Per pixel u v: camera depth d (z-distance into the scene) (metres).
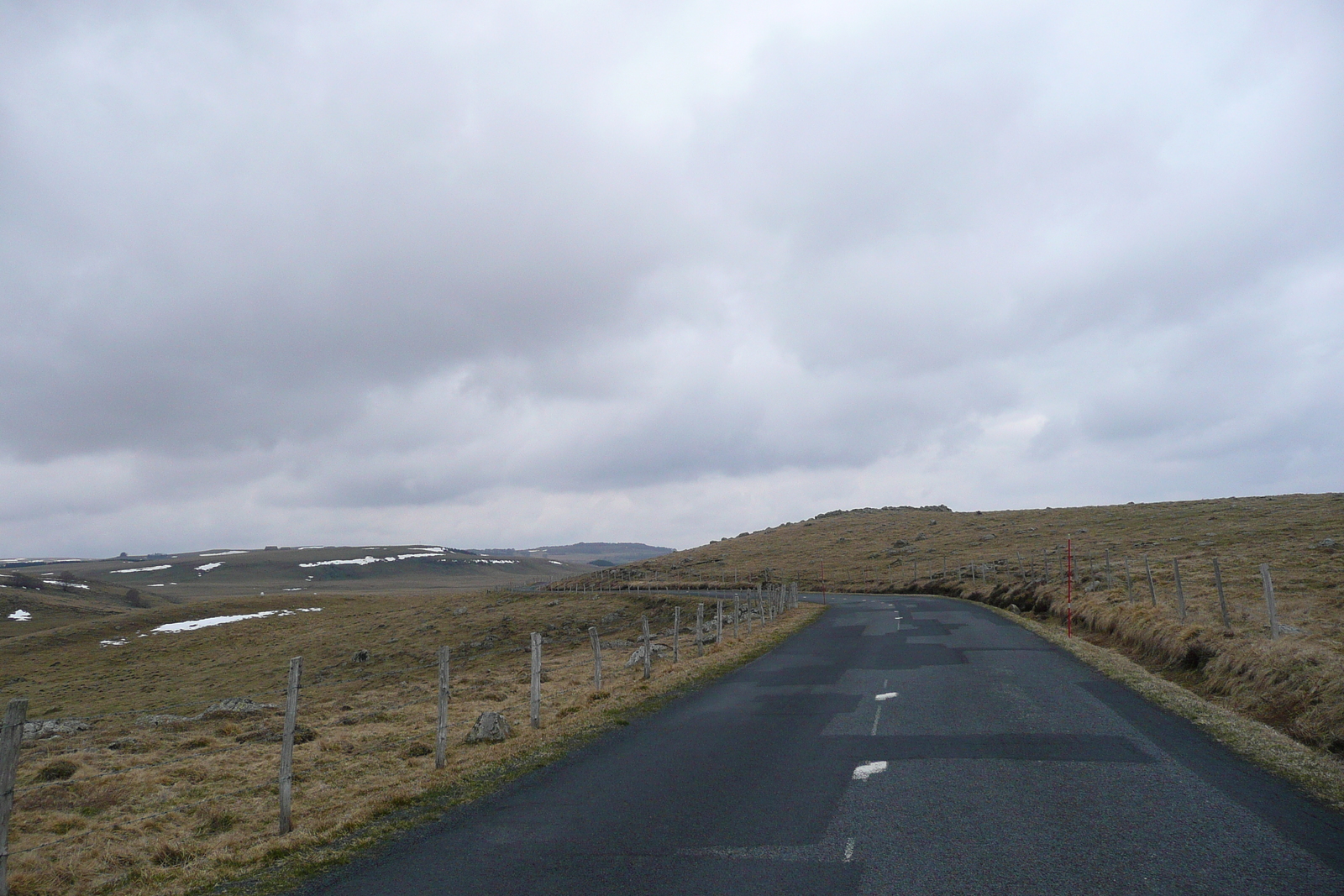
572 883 6.33
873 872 6.23
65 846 9.91
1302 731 11.47
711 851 6.95
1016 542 84.31
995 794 8.39
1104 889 5.73
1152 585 25.77
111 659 80.12
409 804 9.68
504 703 20.34
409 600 108.69
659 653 29.06
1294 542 44.59
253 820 10.44
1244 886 5.75
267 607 111.12
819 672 19.64
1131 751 10.25
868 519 140.50
